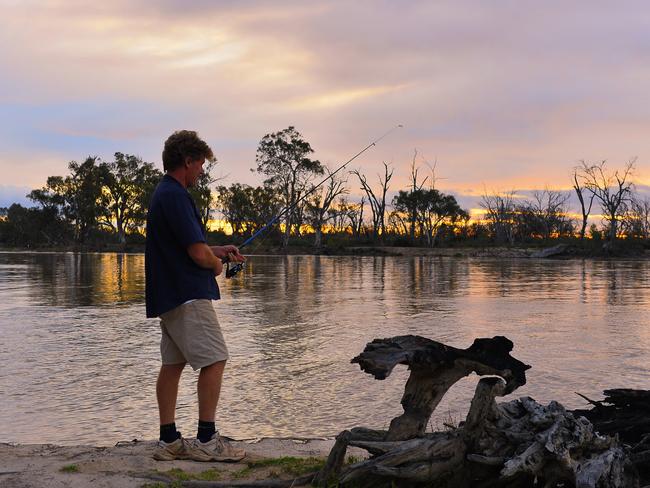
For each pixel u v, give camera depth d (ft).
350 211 326.65
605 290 79.30
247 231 309.83
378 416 22.00
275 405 23.43
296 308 57.72
